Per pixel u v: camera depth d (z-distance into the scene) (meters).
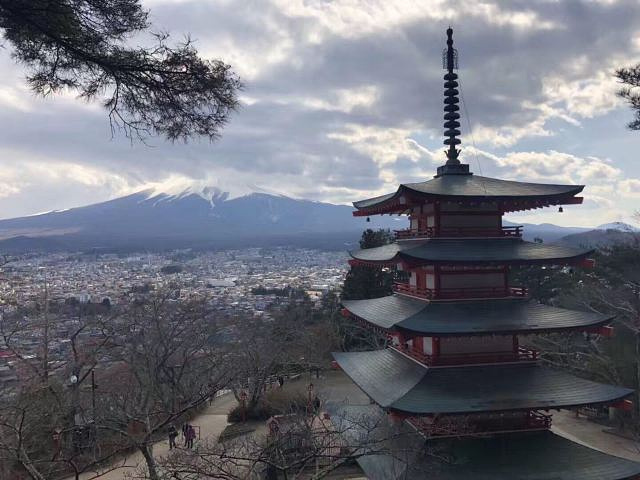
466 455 22.03
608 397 21.80
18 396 26.69
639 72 25.97
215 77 12.38
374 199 30.64
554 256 23.28
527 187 25.45
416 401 21.41
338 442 28.03
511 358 24.03
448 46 28.42
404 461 20.56
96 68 12.24
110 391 34.59
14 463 22.75
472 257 23.09
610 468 21.12
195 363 46.00
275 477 23.25
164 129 12.84
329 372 62.69
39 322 43.59
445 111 28.45
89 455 19.92
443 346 23.80
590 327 22.61
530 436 23.23
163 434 35.12
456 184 25.91
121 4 11.51
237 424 43.25
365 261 28.95
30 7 10.84
